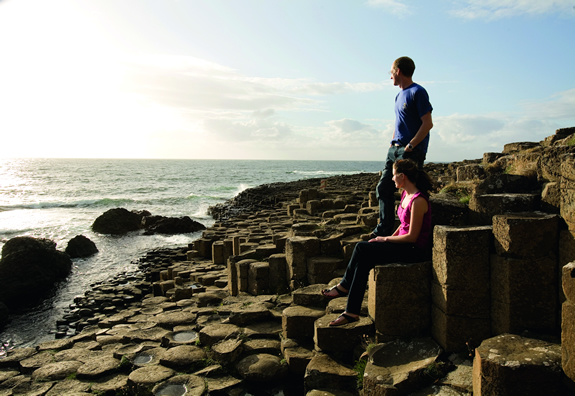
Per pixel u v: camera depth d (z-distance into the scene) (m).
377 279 4.34
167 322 6.98
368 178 34.53
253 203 30.17
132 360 5.67
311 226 8.59
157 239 22.84
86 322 9.34
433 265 4.21
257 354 5.24
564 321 2.93
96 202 38.19
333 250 7.12
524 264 3.61
